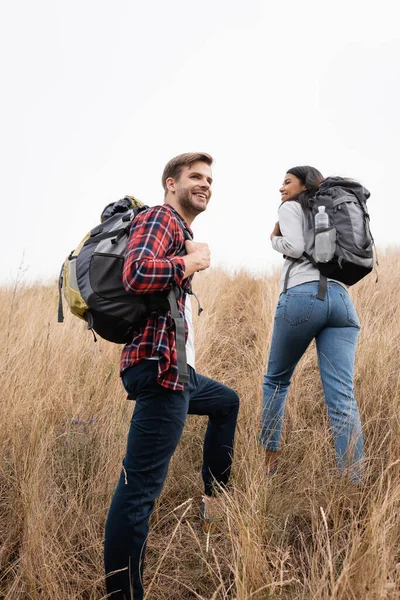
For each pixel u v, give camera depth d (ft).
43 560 6.29
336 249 7.97
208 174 6.70
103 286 5.82
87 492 8.04
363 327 13.17
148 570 6.89
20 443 8.74
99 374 11.87
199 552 6.97
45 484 7.86
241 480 8.11
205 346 14.06
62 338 13.98
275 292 18.39
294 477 8.13
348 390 8.06
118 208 6.72
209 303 18.74
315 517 6.94
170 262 5.66
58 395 10.77
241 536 6.07
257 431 9.31
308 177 8.92
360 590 5.16
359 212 8.20
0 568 6.74
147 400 5.89
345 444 7.73
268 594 5.45
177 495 8.53
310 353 12.71
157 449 5.87
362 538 6.02
